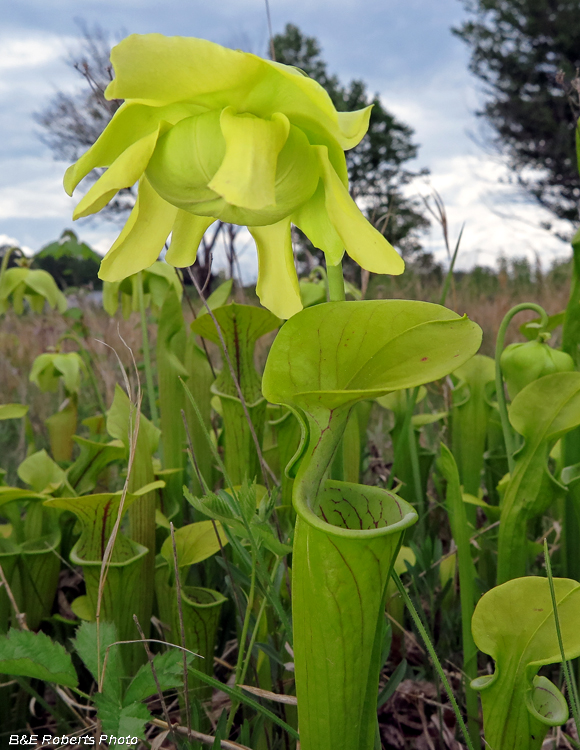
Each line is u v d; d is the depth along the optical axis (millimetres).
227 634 1901
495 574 1938
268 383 835
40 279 3066
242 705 1517
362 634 838
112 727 974
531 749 999
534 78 23109
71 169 860
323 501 957
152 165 847
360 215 833
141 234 1016
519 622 1013
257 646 1337
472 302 5938
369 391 775
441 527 2480
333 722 862
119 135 865
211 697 1584
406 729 1650
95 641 1092
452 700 966
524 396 1324
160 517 1933
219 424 2979
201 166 805
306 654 857
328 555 799
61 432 2850
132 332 4109
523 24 22734
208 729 1518
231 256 2402
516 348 1625
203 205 853
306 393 797
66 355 2834
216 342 1960
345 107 18078
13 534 1882
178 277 2137
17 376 4312
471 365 2211
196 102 818
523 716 988
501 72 23750
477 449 2193
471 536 1910
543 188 20828
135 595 1591
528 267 7090
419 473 2344
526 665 971
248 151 758
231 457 1979
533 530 2102
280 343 849
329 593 810
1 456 3369
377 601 835
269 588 1142
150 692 1042
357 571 800
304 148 839
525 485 1326
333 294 968
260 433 1991
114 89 731
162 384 2170
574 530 1557
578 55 22281
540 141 21625
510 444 1520
